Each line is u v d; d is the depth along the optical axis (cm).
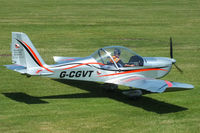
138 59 2022
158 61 2089
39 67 1778
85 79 1897
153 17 6019
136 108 1766
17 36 1742
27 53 1755
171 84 1675
